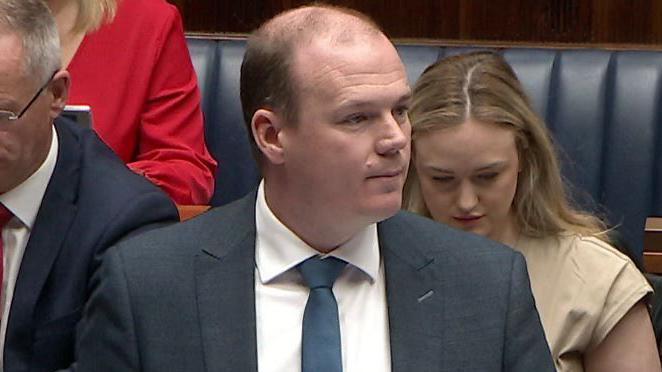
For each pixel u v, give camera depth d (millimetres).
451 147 8219
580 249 8453
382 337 6559
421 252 6711
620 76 13172
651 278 8969
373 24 6398
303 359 6402
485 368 6473
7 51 7145
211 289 6547
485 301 6578
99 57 10953
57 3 10867
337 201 6277
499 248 6781
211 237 6707
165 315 6492
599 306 8258
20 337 7402
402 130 6281
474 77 8312
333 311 6492
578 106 13141
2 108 7180
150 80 11133
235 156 13398
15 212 7543
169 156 11008
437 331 6512
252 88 6445
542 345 6645
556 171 8570
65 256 7504
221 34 14188
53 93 7496
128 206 7559
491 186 8305
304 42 6262
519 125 8320
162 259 6617
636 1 14172
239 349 6430
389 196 6238
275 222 6621
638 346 8258
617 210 12953
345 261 6594
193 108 11398
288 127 6301
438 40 14320
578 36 14305
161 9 11312
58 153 7707
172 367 6426
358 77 6145
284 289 6605
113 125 10930
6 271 7551
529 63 13383
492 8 14352
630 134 13008
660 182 12914
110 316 6547
